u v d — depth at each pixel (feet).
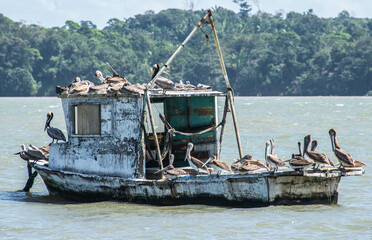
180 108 229.25
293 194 189.16
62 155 217.97
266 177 182.70
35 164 229.86
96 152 208.23
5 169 289.12
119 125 202.39
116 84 203.92
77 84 222.28
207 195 192.95
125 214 189.37
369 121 624.18
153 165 217.56
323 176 187.52
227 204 191.42
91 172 209.77
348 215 185.47
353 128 529.04
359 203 203.21
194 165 194.39
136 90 196.54
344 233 167.84
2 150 366.84
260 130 508.94
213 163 191.52
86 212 194.59
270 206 187.11
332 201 197.57
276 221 177.47
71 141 214.48
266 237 164.14
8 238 166.91
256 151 353.51
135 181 197.47
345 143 398.21
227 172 211.61
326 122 610.65
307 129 518.37
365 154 339.98
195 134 213.46
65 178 214.69
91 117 208.85
